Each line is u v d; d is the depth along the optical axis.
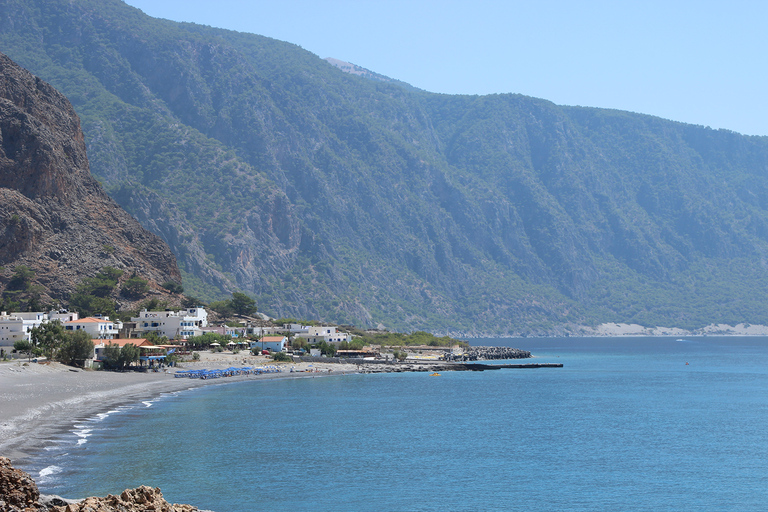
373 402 153.75
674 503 78.44
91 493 70.88
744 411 147.25
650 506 77.31
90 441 95.31
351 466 91.25
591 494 81.25
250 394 160.25
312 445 103.38
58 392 135.12
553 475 89.38
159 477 80.44
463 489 82.06
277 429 114.94
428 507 75.19
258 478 83.44
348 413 135.62
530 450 103.88
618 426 126.19
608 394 178.50
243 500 75.00
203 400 145.62
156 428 108.75
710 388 197.12
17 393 128.38
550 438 113.56
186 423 115.00
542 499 79.06
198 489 77.94
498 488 82.88
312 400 153.50
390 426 121.88
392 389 181.88
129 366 190.00
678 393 183.00
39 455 84.81
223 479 82.31
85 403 128.00
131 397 141.88
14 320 190.00
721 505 77.88
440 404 152.75
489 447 105.50
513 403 156.88
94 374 170.62
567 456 100.19
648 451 104.19
